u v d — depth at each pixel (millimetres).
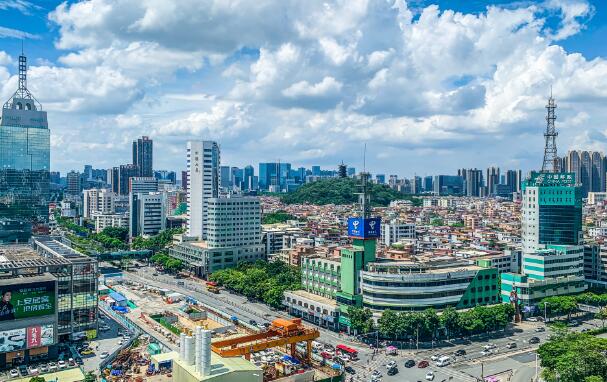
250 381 172375
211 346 186875
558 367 186750
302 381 197750
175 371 177500
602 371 178875
